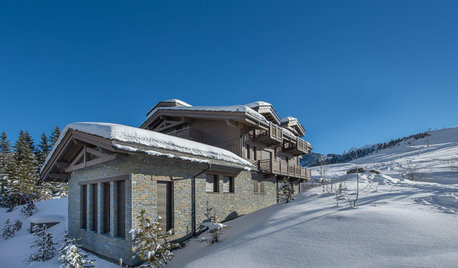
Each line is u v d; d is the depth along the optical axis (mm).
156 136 9914
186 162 11320
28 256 11891
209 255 7668
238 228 10797
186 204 11070
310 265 5906
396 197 10898
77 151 12094
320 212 9719
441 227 6645
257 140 18109
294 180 24844
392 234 6578
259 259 6648
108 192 10766
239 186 15297
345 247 6387
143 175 9391
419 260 5184
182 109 17500
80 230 11852
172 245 9719
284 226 8750
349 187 16172
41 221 16859
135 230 8508
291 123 25312
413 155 54562
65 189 32438
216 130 17297
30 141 41125
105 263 9398
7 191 26203
